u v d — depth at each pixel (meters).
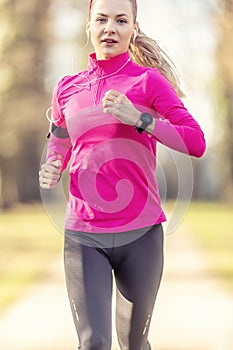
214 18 44.28
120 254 7.16
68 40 56.53
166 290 18.73
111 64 7.15
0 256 29.11
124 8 7.12
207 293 18.20
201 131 6.93
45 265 25.64
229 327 13.64
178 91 7.86
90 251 7.09
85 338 6.81
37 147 60.44
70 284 7.07
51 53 57.25
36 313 15.39
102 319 6.86
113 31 7.09
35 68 56.84
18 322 14.32
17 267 25.09
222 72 47.12
